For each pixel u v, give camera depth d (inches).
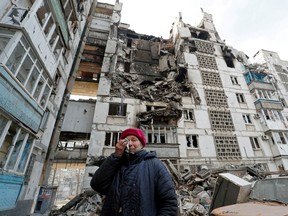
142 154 70.2
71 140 734.5
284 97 939.3
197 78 826.2
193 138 691.4
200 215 289.9
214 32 1101.7
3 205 249.1
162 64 904.3
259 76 939.3
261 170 597.0
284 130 735.1
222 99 792.3
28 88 310.2
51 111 475.2
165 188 59.8
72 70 669.9
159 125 617.6
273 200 181.8
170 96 717.9
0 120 239.9
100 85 701.9
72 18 543.2
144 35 1020.5
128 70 832.3
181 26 1035.3
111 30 919.7
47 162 488.1
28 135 303.3
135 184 60.2
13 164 274.2
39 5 305.1
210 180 479.2
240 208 161.9
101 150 559.8
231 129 714.2
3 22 252.7
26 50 275.9
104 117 626.2
